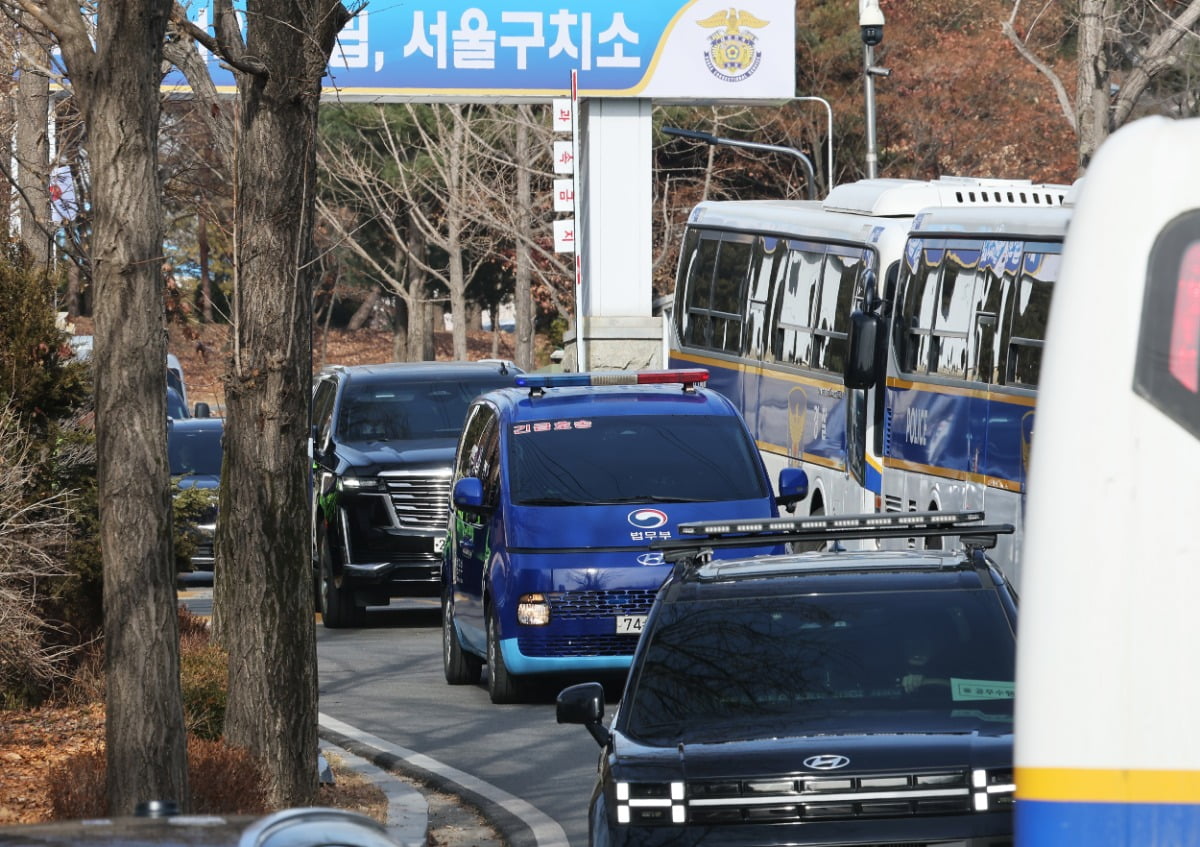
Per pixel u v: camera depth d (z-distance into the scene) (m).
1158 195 12.16
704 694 22.67
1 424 39.97
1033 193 57.59
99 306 24.28
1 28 44.81
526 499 45.03
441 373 67.19
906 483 56.00
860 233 61.59
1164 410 12.02
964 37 168.25
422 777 37.16
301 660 30.84
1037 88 165.75
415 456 62.66
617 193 88.56
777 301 68.44
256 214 30.23
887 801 20.39
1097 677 11.95
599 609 43.66
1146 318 12.11
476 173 156.38
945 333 53.66
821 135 174.38
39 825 14.50
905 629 23.27
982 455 50.53
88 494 42.09
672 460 45.94
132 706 24.28
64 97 47.97
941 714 21.94
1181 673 11.87
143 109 24.22
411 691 48.56
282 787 30.53
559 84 86.88
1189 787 11.81
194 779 28.06
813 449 64.31
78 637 42.44
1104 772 11.91
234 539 30.81
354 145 170.75
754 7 87.75
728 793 20.58
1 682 40.09
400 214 171.25
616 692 46.66
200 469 86.62
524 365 169.88
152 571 24.38
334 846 14.14
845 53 169.88
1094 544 12.01
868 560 24.92
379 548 61.97
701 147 169.12
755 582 24.27
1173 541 11.94
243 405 30.50
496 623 44.75
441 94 86.06
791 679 22.70
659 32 87.12
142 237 24.23
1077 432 12.13
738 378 72.06
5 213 43.53
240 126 30.41
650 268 88.81
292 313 30.55
